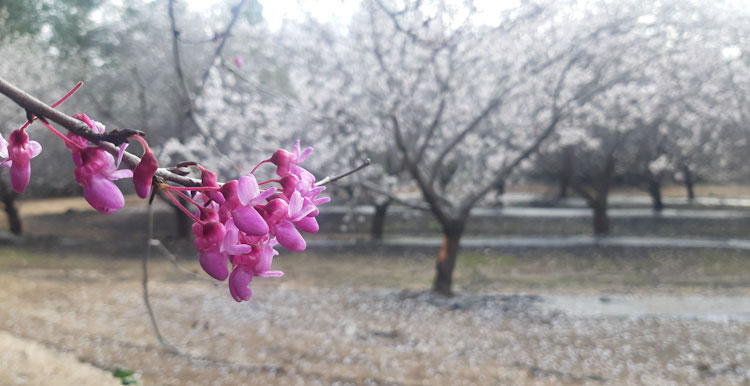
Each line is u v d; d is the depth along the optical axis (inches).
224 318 523.2
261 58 960.9
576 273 808.3
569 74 634.2
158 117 1033.5
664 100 713.0
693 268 821.9
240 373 348.8
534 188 2021.4
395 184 774.5
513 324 536.1
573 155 1101.1
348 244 1055.6
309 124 676.1
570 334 496.1
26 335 409.7
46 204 1362.0
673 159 1115.3
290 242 39.0
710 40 661.9
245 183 38.2
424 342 460.4
